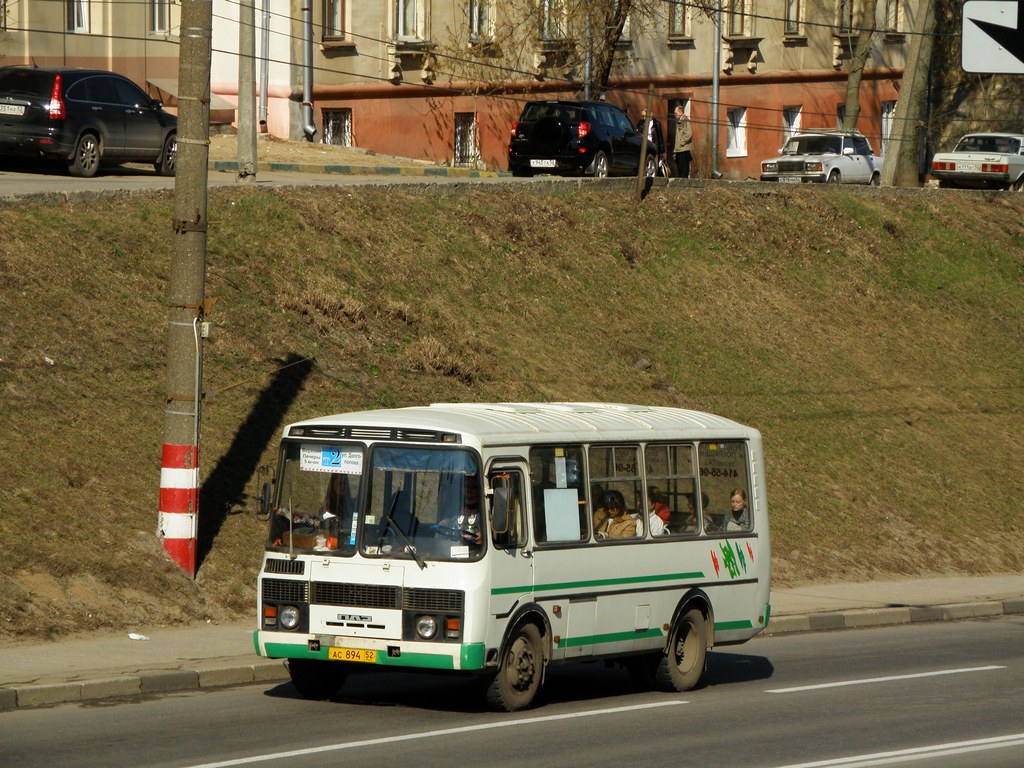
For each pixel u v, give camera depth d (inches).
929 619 1881.2
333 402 1857.8
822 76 5147.6
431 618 1093.1
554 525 1179.3
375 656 1104.2
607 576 1220.5
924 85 4210.1
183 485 1478.8
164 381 1738.4
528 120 3304.6
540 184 2719.0
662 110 4517.7
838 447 2399.1
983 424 2711.6
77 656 1248.8
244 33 2358.5
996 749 1011.9
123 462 1573.6
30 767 882.8
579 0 3796.8
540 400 2123.5
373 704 1164.5
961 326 3051.2
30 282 1769.2
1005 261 3405.5
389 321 2119.8
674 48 4542.3
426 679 1341.0
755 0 4820.4
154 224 2041.1
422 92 3868.1
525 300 2377.0
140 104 2596.0
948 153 4306.1
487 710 1147.3
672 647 1289.4
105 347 1738.4
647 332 2474.2
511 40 3956.7
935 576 2156.7
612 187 2856.8
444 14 3882.9
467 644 1085.1
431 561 1099.9
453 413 1197.7
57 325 1723.7
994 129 5674.2
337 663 1174.3
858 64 4638.3
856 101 4662.9
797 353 2640.3
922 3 4124.0
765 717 1138.0
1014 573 2256.4
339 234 2249.0
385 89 3801.7
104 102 2506.2
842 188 3373.5
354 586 1112.8
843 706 1199.6
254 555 1560.0
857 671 1427.2
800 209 3171.8
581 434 1214.9
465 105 3969.0
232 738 988.6
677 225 2874.0
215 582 1492.4
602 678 1393.9
